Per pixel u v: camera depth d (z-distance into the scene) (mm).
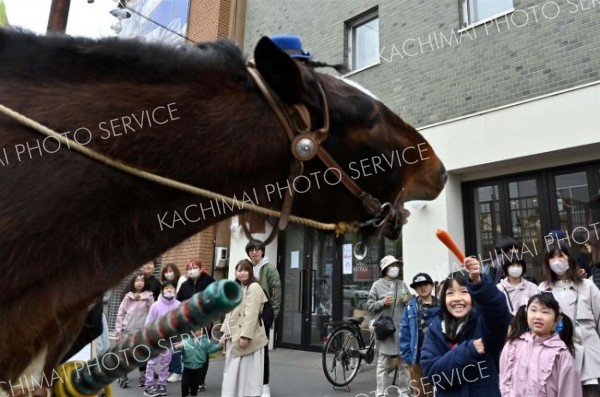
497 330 2775
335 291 8797
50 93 1152
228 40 1435
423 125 7449
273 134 1356
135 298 6438
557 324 3557
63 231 1086
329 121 1460
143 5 13633
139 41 1286
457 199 7160
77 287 1109
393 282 5961
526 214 6688
